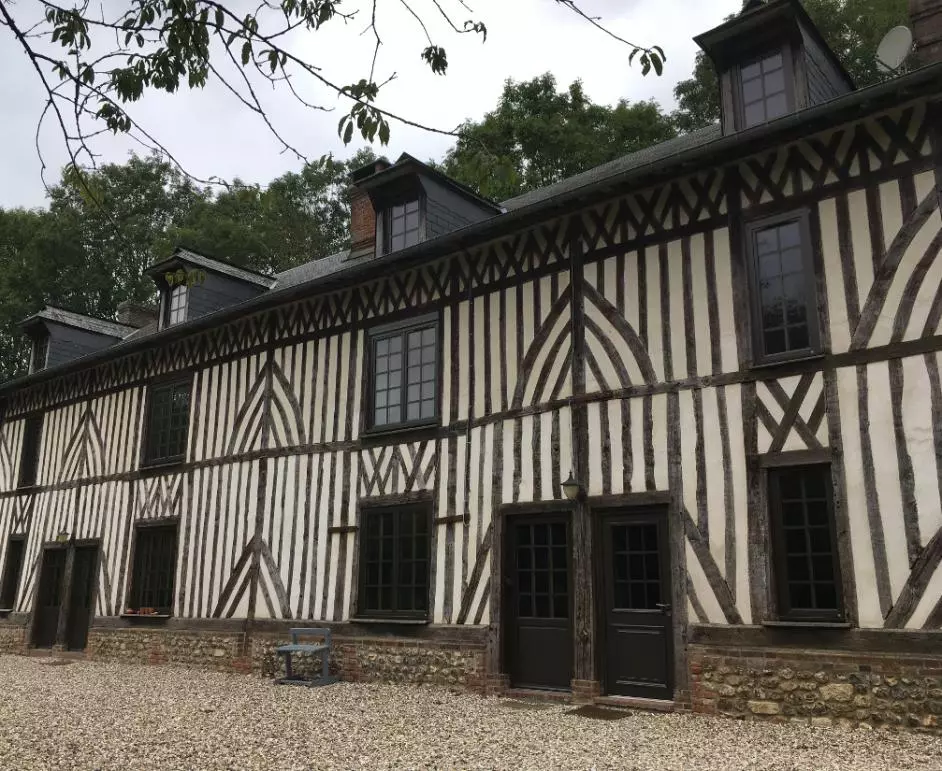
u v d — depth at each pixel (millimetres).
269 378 10672
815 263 6547
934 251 6043
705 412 6906
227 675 9586
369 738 5695
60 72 2902
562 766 4828
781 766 4781
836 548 6105
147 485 11852
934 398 5863
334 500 9523
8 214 20203
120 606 11602
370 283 9812
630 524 7262
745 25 7305
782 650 6156
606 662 7180
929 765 4746
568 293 7984
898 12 14891
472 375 8578
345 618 9047
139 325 17219
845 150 6562
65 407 13945
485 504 8164
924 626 5645
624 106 17531
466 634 8023
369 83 2920
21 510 14125
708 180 7270
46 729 6113
